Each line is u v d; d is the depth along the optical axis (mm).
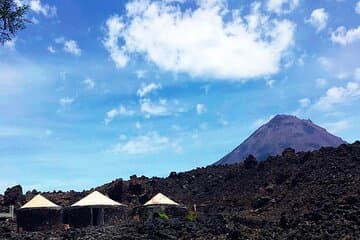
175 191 74062
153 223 35469
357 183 46938
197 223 35750
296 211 46406
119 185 74125
